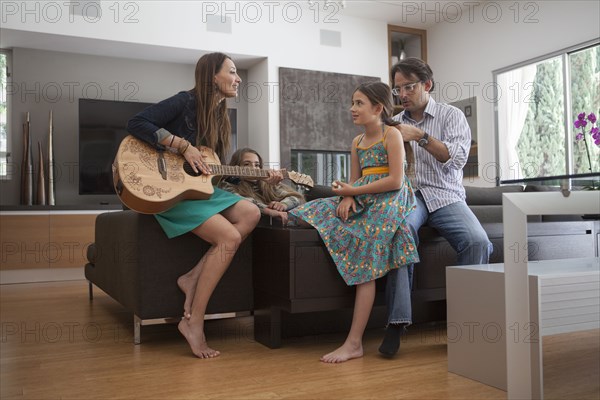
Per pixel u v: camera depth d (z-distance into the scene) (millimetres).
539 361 1347
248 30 5715
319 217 1959
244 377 1634
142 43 5234
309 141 6008
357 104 1990
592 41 4887
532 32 5457
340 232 1907
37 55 5355
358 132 6301
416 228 2029
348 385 1537
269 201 2471
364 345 2066
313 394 1454
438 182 2168
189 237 2117
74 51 5453
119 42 5184
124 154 1920
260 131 6004
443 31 6578
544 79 5430
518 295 1379
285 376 1640
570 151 5164
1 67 5293
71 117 5465
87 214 4832
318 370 1707
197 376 1651
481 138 6086
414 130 2066
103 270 2736
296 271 1890
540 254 2398
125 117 5535
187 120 2086
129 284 2172
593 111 4984
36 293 3812
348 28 6289
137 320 2092
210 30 5527
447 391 1475
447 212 2090
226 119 2203
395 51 6762
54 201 5141
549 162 5402
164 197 1887
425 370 1697
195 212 1973
